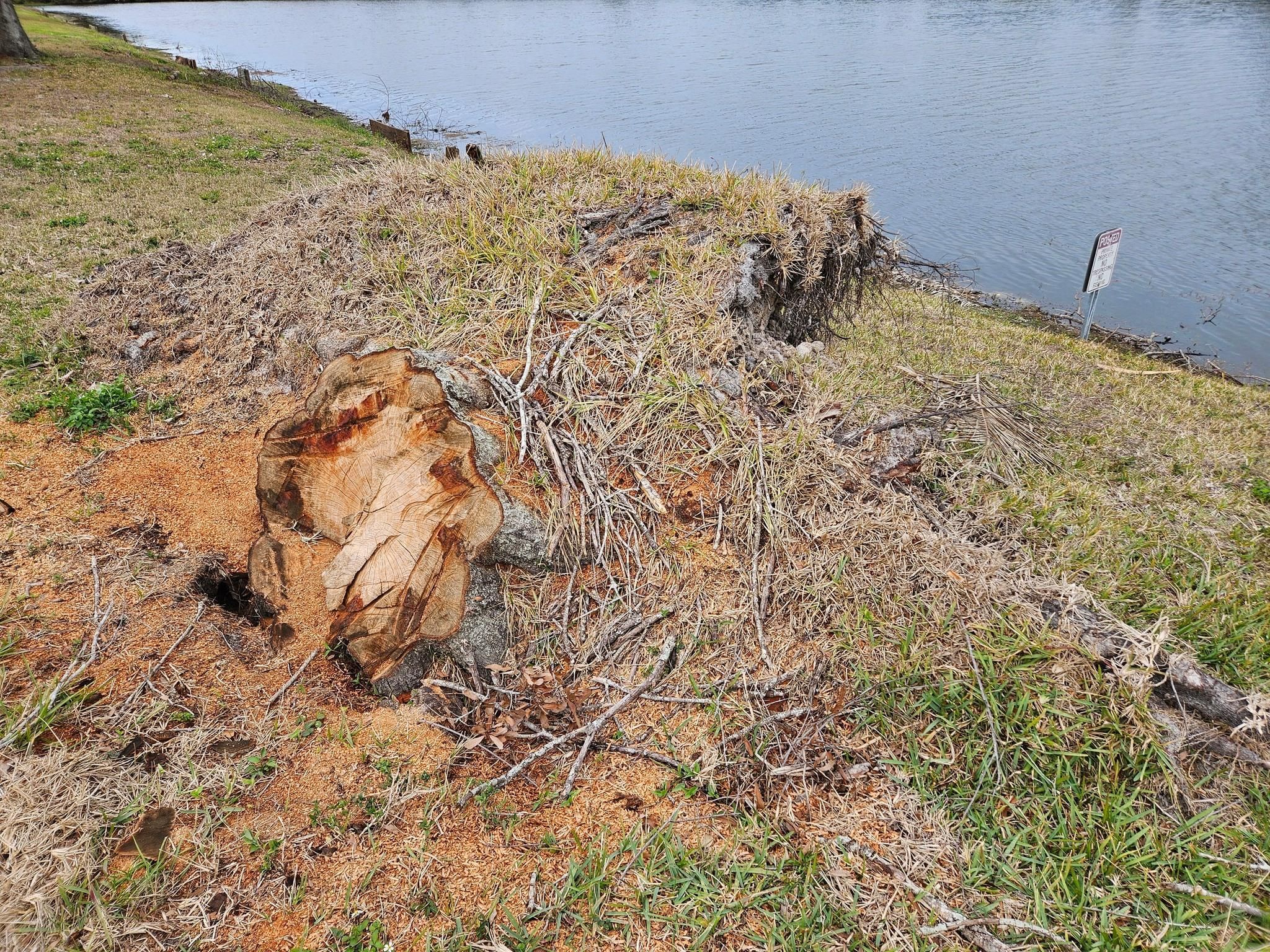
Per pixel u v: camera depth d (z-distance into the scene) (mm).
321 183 8594
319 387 3701
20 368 5402
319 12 51281
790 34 34938
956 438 5215
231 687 3314
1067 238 12969
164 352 5570
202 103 16000
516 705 3359
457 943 2518
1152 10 37594
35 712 2906
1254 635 3971
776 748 3238
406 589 3371
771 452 4188
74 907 2438
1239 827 2961
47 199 8945
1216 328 10195
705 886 2723
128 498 4320
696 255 5332
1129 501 5426
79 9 48438
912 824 3002
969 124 19188
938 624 3549
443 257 5312
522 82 25344
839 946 2596
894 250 7219
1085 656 3393
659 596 3764
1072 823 2990
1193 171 15875
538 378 4316
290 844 2773
